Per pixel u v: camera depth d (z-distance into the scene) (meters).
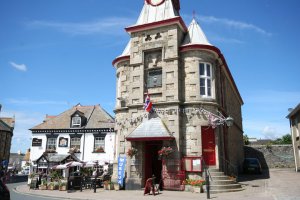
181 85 18.50
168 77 18.44
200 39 19.59
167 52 18.81
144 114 18.52
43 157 29.72
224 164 18.27
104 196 14.92
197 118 17.70
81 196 15.45
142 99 18.88
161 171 18.36
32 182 21.64
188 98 18.19
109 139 32.75
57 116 36.50
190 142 17.48
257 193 14.73
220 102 19.91
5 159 41.75
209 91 18.72
